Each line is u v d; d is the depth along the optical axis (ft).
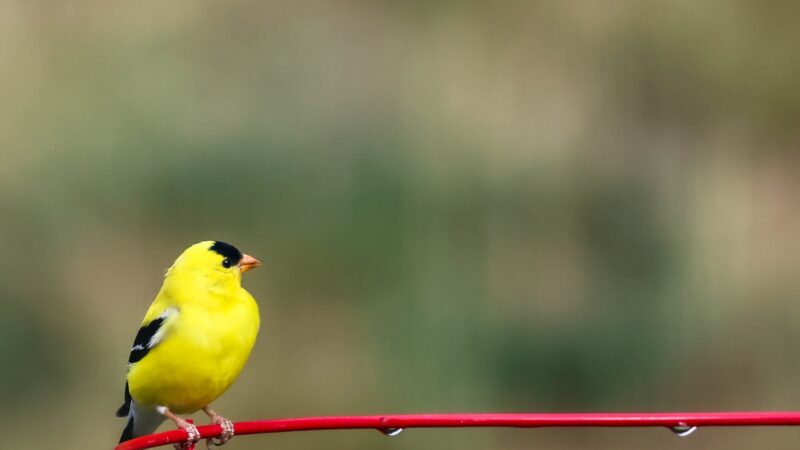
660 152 46.44
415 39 49.14
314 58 47.67
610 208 43.75
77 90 44.98
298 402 40.24
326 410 39.99
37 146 43.34
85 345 40.78
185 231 42.32
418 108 45.65
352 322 41.11
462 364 40.34
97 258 41.93
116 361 40.55
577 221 43.27
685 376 41.93
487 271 41.86
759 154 47.57
